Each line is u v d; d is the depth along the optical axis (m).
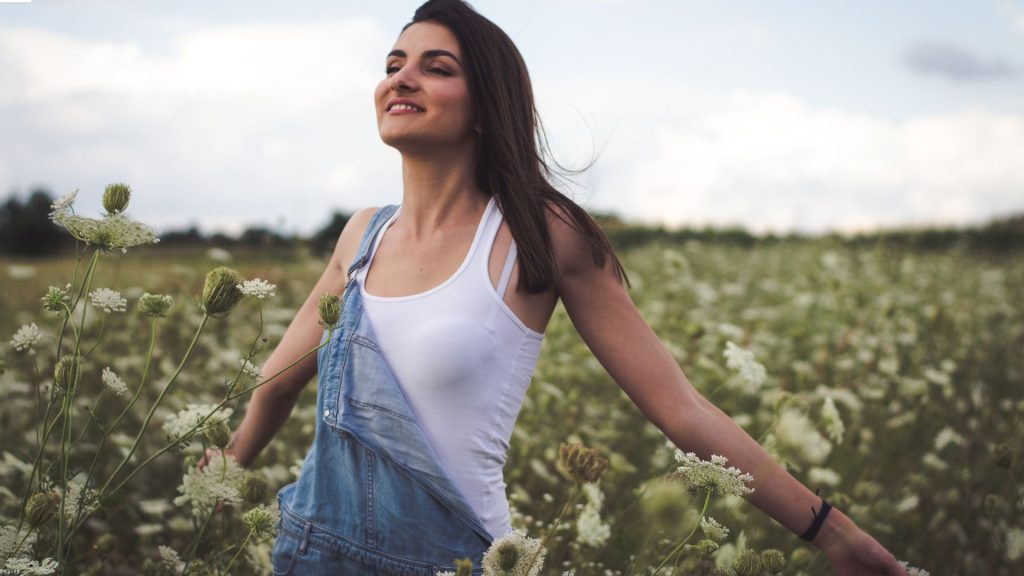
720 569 1.76
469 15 1.92
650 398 1.84
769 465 1.78
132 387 3.93
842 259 11.42
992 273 11.01
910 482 3.56
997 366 6.02
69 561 1.85
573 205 1.91
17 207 27.61
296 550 1.82
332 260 2.17
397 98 1.87
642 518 2.52
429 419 1.74
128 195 1.68
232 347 4.82
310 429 3.44
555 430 3.84
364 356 1.79
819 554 2.50
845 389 4.57
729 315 7.59
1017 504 2.90
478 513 1.76
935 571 3.04
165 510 2.80
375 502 1.75
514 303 1.82
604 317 1.89
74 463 3.22
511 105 1.91
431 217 1.90
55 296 1.70
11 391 3.49
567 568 2.52
